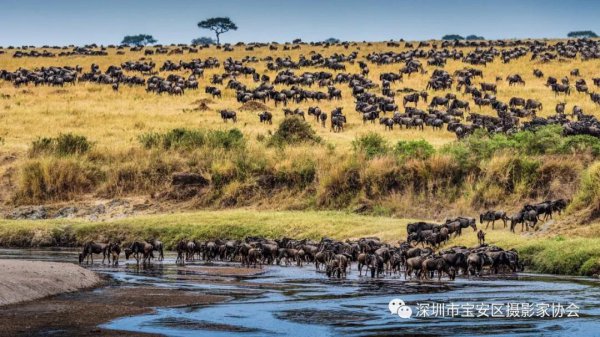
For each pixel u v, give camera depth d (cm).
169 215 13512
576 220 10925
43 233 12812
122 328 5603
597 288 7650
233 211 13988
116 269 9531
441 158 13650
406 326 5738
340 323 5844
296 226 12144
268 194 14638
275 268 9738
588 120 18888
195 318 6012
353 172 14125
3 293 6662
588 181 11269
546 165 12962
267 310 6394
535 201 12656
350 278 8694
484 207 12825
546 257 9294
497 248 9281
